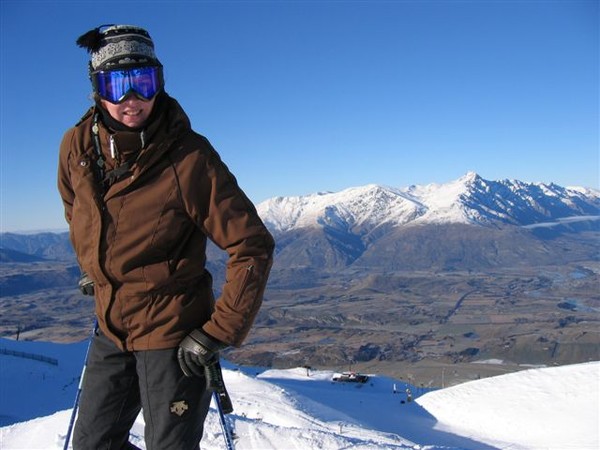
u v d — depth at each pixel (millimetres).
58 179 2611
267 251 2426
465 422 27969
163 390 2393
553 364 108250
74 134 2467
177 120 2320
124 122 2270
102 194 2328
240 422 7977
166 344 2381
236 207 2379
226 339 2320
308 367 50344
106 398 2521
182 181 2299
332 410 24797
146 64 2229
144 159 2266
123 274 2328
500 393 30781
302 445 7305
